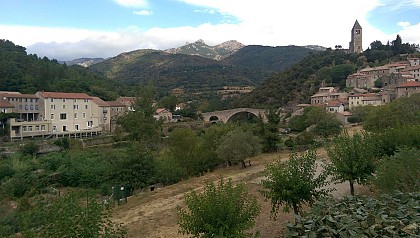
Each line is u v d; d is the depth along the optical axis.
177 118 109.69
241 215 11.34
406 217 9.63
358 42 159.88
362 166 16.16
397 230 8.84
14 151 60.31
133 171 30.62
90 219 9.29
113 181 31.55
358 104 92.25
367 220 9.52
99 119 88.25
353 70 128.62
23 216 9.67
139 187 30.56
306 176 14.02
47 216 9.24
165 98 118.44
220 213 10.91
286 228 10.20
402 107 47.41
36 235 8.89
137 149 32.28
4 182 41.19
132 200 25.58
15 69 101.38
